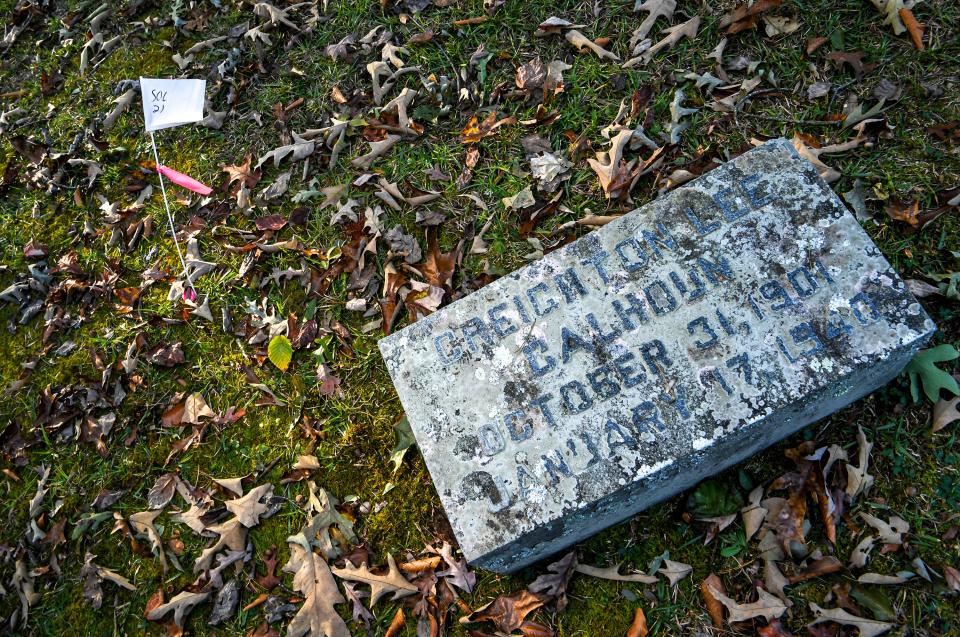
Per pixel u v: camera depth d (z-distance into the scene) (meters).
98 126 3.73
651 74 3.22
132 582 2.71
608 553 2.51
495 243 3.03
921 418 2.49
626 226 2.37
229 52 3.72
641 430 2.13
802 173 2.32
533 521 2.11
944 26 3.04
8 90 3.99
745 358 2.14
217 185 3.43
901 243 2.71
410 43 3.52
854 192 2.81
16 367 3.22
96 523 2.81
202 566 2.65
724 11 3.26
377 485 2.72
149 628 2.64
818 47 3.11
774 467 2.50
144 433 2.96
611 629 2.40
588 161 3.06
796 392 2.09
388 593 2.54
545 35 3.40
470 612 2.46
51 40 4.07
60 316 3.28
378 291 3.04
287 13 3.72
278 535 2.70
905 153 2.86
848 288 2.16
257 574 2.65
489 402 2.26
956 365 2.52
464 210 3.13
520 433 2.20
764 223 2.28
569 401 2.20
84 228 3.46
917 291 2.59
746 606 2.29
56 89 3.91
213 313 3.13
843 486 2.43
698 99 3.13
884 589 2.28
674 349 2.19
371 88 3.49
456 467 2.21
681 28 3.23
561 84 3.26
